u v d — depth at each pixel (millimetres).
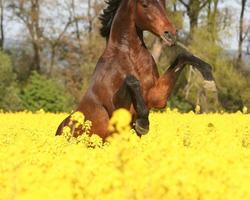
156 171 4863
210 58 66188
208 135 12219
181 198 4660
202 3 70438
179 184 4715
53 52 82562
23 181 4895
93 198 4695
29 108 66625
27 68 82000
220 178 4980
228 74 65562
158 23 12844
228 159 5656
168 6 68938
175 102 62250
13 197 4609
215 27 69375
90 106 13273
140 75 13078
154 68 13273
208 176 5059
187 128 14242
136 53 13172
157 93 13094
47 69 82188
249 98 65062
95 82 13297
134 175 4871
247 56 71375
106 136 13172
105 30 14016
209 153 6152
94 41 80125
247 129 14195
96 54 79688
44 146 9016
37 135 13500
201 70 13047
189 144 11820
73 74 79875
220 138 7547
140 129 12273
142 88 13031
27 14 82250
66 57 81625
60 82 80375
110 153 6539
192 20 70125
